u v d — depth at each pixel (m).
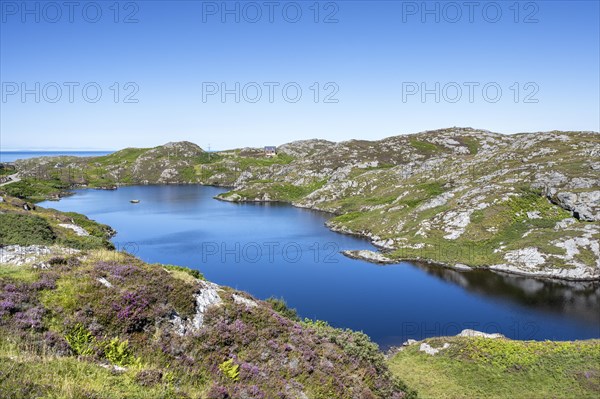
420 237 93.19
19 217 50.56
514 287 66.31
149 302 17.12
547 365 33.28
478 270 75.75
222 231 111.12
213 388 13.05
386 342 46.88
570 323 52.16
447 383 32.19
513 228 87.62
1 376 9.45
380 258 83.06
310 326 25.45
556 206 91.94
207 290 20.30
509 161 123.56
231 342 17.19
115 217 131.62
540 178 100.62
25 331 12.95
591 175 93.56
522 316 54.56
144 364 13.98
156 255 84.38
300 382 16.25
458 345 39.00
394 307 57.69
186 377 13.72
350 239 104.25
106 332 14.92
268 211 150.00
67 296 15.65
